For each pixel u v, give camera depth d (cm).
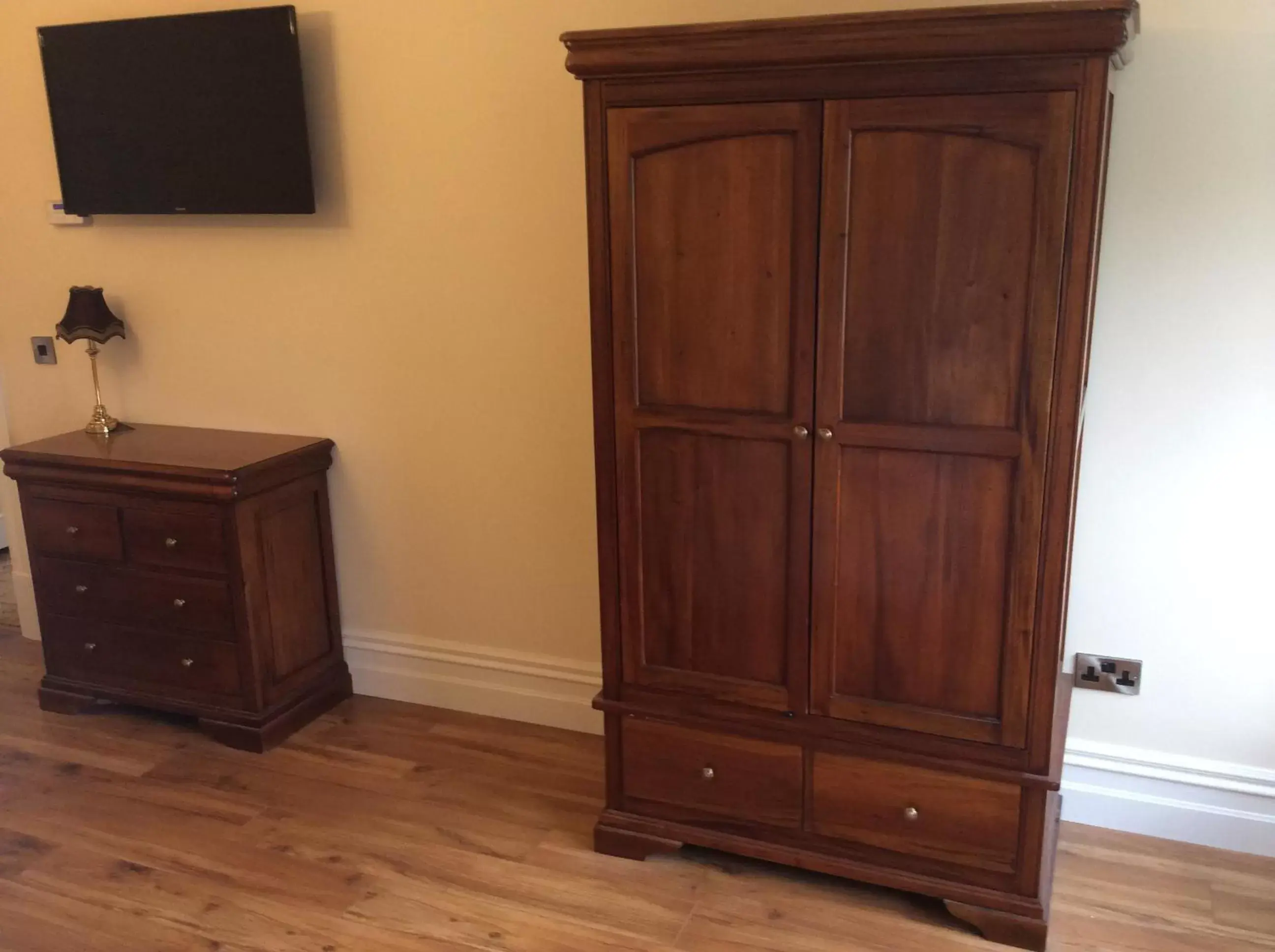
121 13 304
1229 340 220
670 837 240
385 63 280
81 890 235
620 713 238
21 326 349
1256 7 205
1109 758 247
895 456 203
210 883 237
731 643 225
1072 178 178
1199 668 237
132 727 312
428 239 287
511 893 233
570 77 262
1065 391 187
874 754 218
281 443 308
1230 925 216
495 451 295
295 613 306
